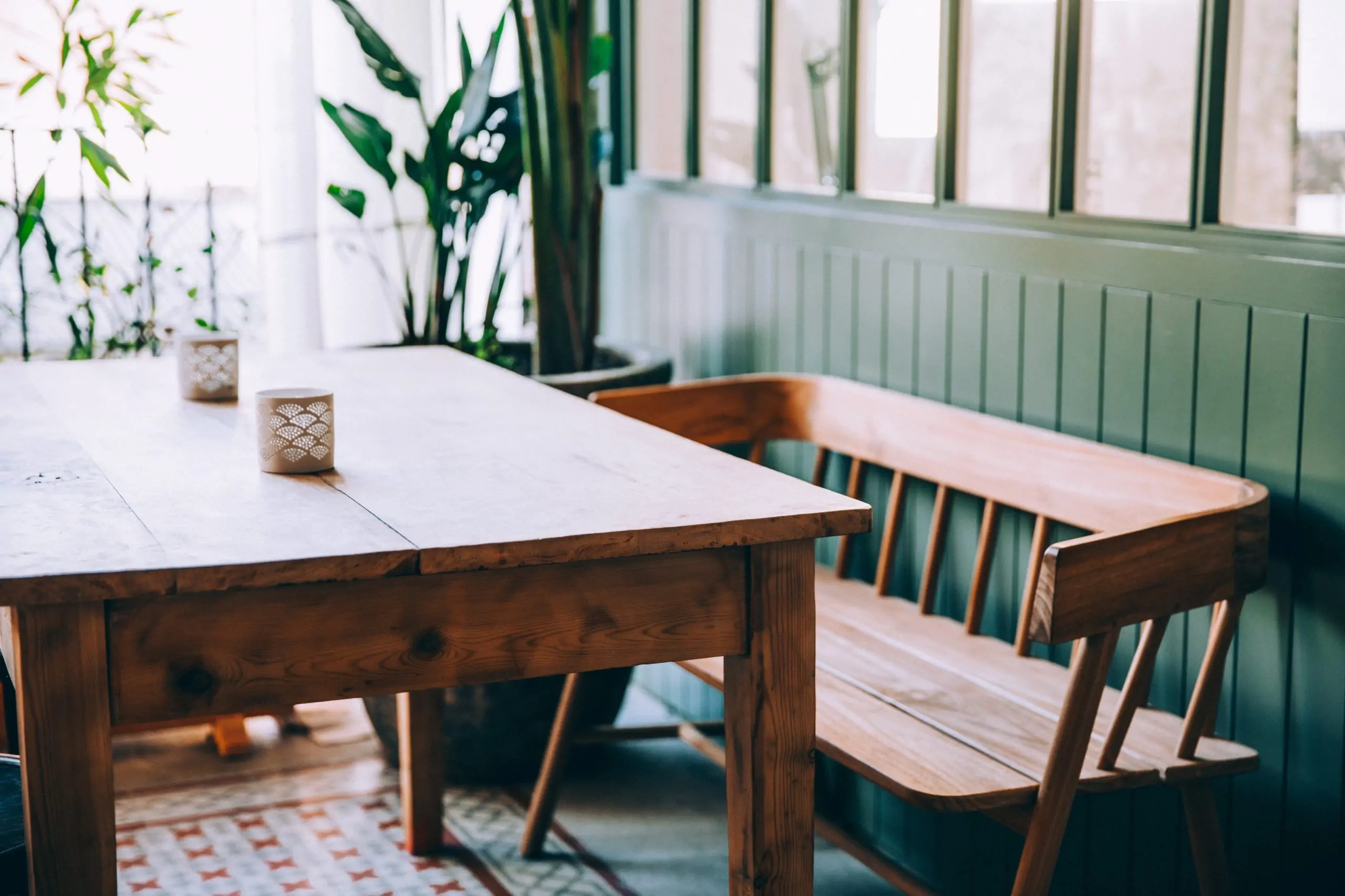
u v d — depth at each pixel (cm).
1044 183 244
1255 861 204
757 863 168
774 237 304
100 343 338
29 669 138
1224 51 205
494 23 343
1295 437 194
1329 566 190
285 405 177
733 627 164
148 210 332
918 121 271
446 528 152
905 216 271
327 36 338
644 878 264
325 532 150
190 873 259
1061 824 174
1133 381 220
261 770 309
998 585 248
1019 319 241
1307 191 200
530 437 201
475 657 153
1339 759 191
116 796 294
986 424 234
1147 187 224
